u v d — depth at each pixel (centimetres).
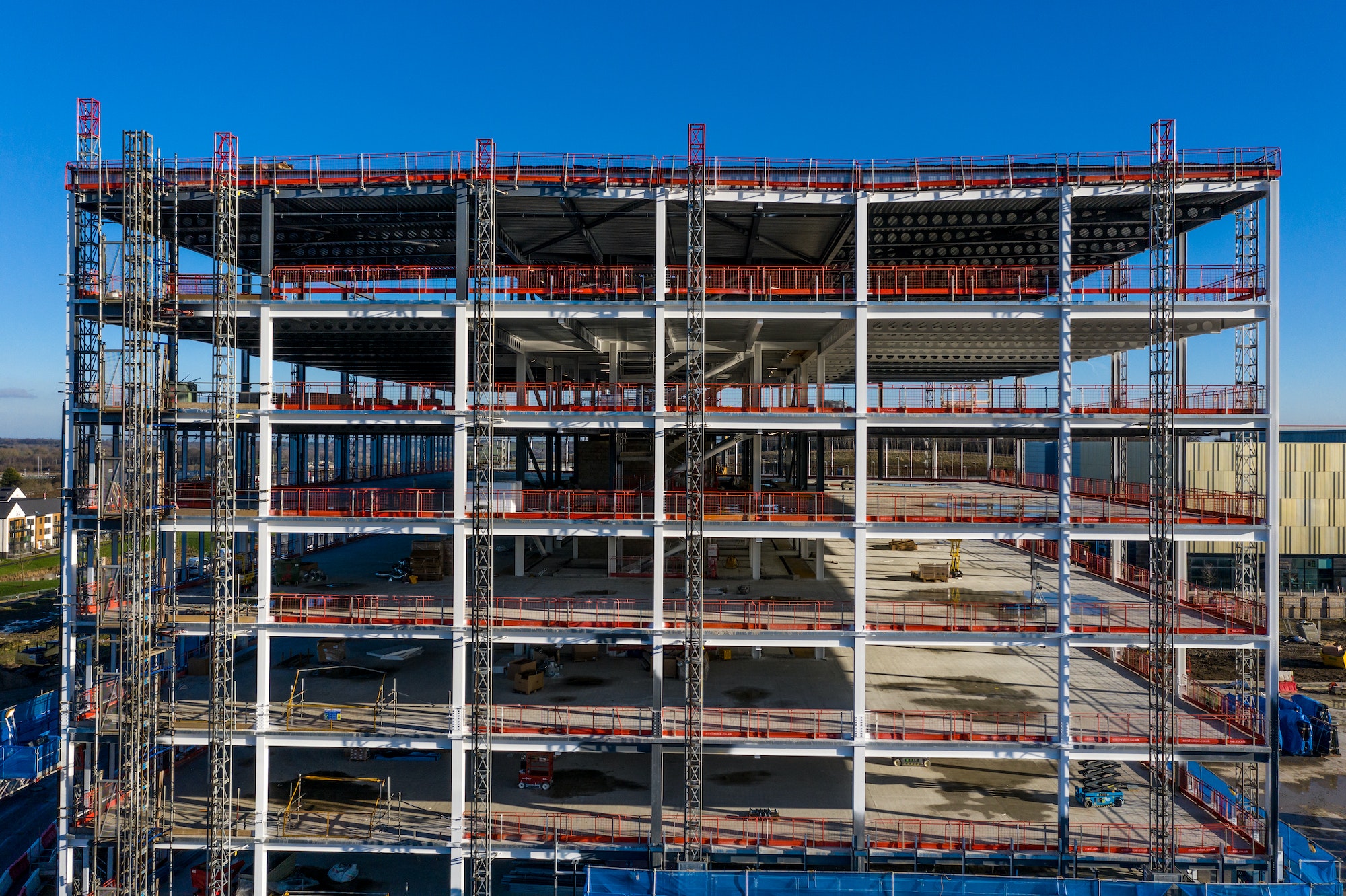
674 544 4338
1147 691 3547
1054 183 3003
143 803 2969
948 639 2986
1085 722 3130
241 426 3544
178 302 3120
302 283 3228
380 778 3306
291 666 3825
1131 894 2564
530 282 3534
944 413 3023
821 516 3097
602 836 2855
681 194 3045
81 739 2955
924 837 2842
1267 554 2925
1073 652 4178
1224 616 3142
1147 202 3111
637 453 4506
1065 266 2988
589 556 4619
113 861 2967
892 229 3428
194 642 4438
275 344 3791
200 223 3409
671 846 2806
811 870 2792
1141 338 3597
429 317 3050
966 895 2594
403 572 4212
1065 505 3005
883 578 4356
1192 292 3086
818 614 3250
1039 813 3053
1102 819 3003
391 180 3066
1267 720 2873
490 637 2966
